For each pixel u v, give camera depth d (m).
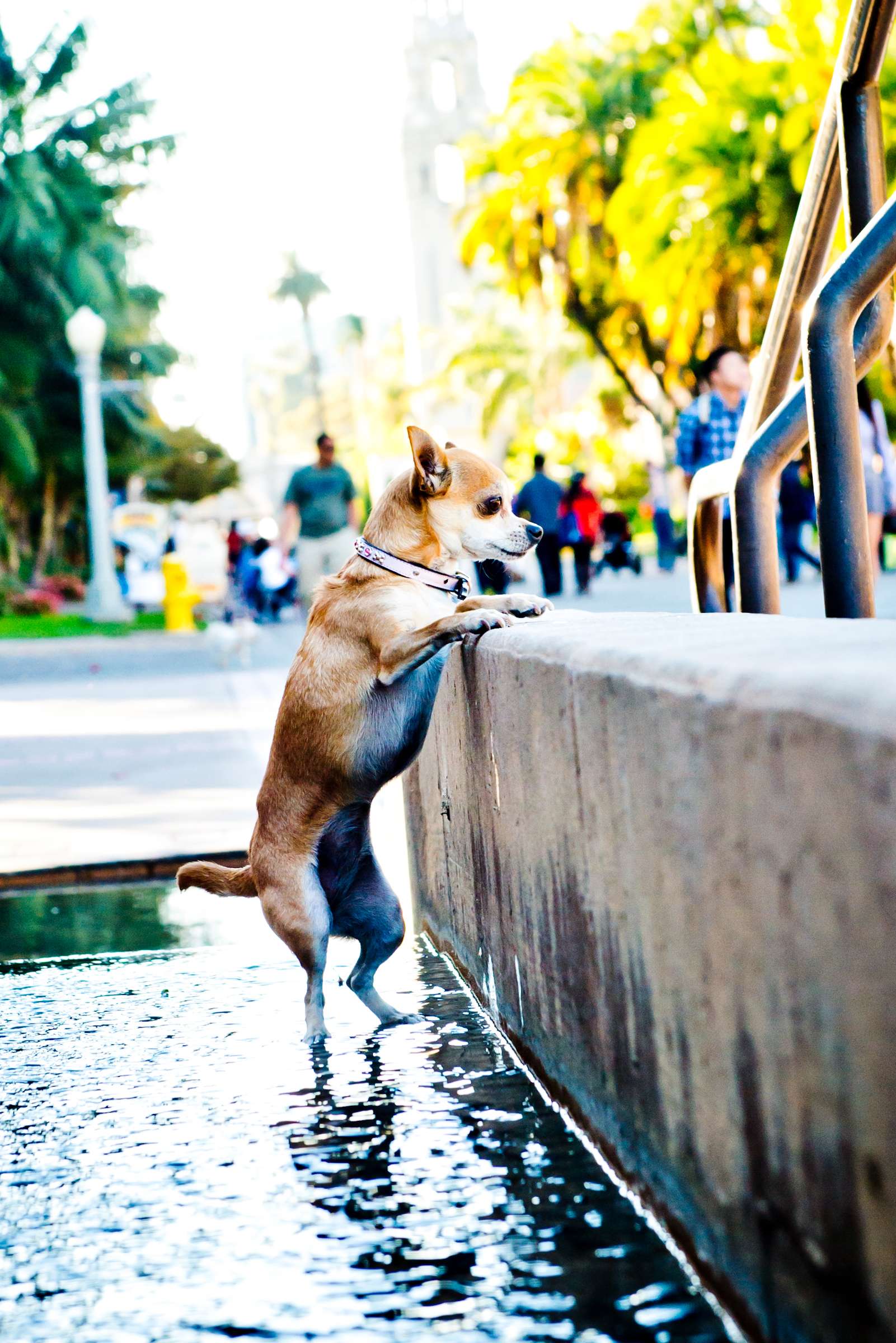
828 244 3.99
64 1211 2.94
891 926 1.54
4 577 40.41
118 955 5.33
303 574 14.84
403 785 5.94
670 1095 2.40
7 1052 4.14
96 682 16.06
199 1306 2.49
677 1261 2.43
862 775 1.58
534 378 64.44
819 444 3.37
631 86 32.72
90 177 40.72
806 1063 1.80
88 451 29.61
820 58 23.31
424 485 4.56
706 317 28.56
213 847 6.67
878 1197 1.64
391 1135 3.21
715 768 2.03
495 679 3.70
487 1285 2.45
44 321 39.53
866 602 3.38
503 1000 3.91
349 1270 2.57
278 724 4.43
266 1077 3.75
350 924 4.41
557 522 21.58
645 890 2.43
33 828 7.50
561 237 34.22
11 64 39.81
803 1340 1.92
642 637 2.68
